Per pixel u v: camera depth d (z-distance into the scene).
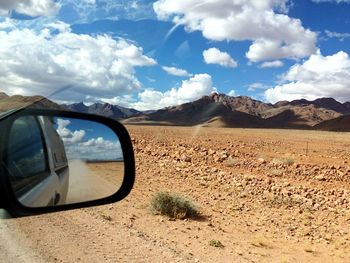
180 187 15.45
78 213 9.65
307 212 13.49
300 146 41.75
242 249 9.22
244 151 31.88
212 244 9.12
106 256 7.18
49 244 7.23
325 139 60.59
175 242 8.89
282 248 9.73
